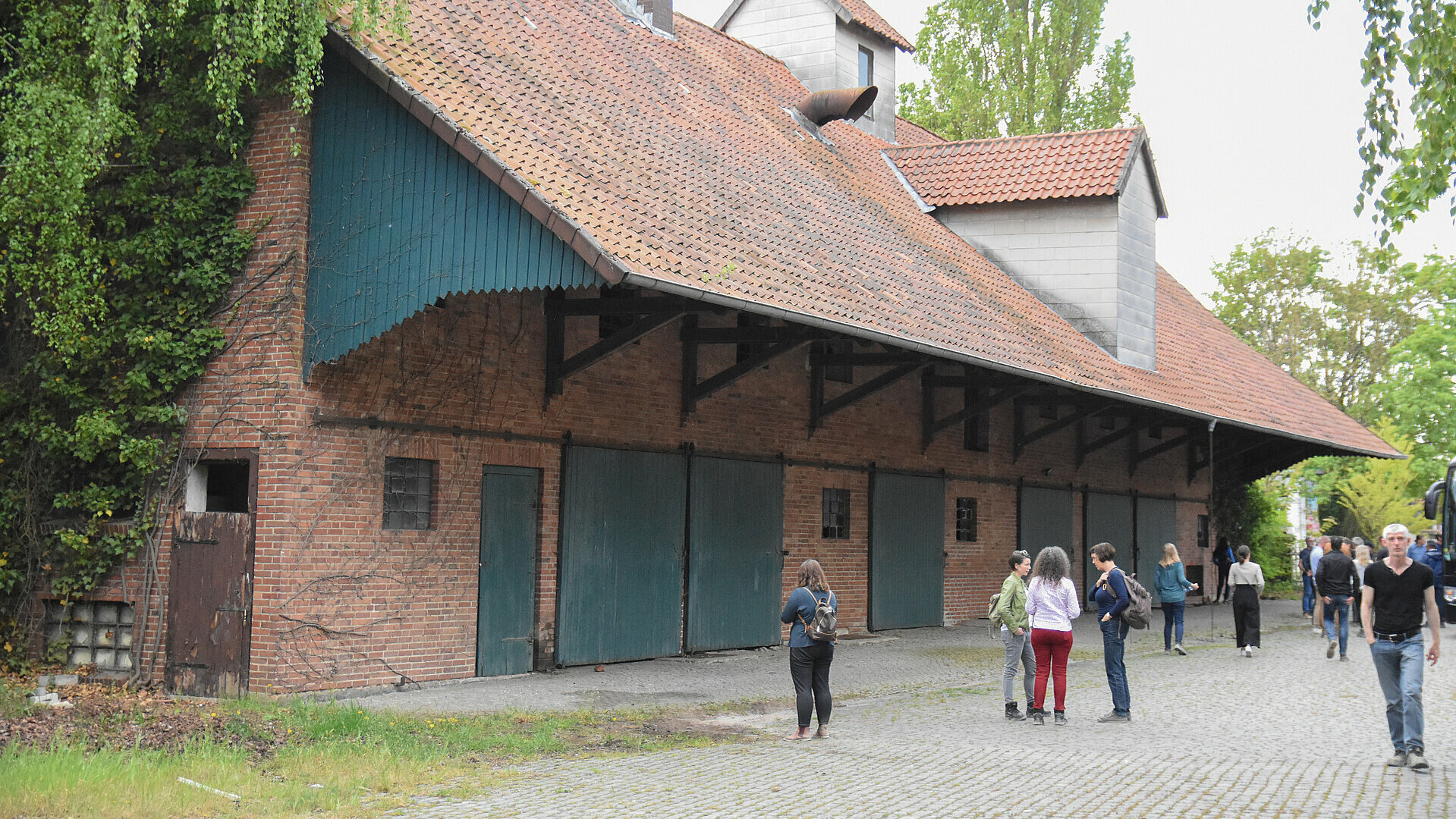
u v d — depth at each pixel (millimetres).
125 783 7887
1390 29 9391
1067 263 23453
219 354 12938
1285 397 29969
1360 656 18375
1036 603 11672
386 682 13016
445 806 7875
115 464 13336
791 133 21609
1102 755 9836
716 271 12945
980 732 11094
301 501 12430
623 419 15945
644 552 16156
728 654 17109
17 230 12078
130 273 13070
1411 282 50156
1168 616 18609
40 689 12695
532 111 14016
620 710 12102
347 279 12617
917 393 21844
